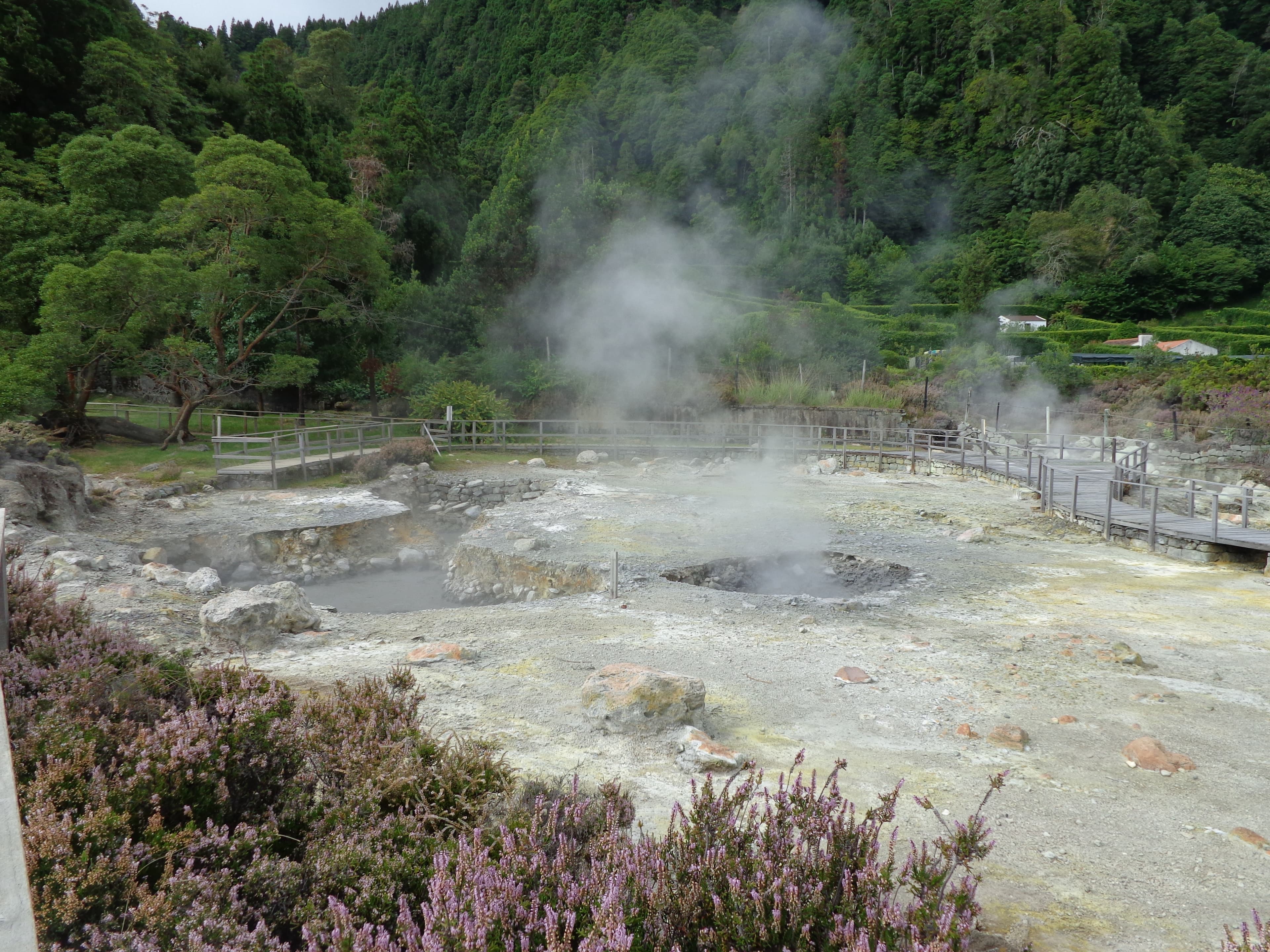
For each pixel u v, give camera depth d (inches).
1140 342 2434.8
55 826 118.9
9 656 199.0
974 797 211.8
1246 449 1069.8
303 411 1321.4
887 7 6195.9
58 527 571.5
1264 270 3779.5
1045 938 151.6
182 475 815.1
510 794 163.2
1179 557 580.1
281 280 1032.8
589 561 543.2
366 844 138.6
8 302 912.3
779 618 410.0
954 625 402.6
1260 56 5191.9
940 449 1173.1
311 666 315.0
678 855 131.2
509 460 1037.8
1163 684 314.3
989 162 4825.3
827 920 118.8
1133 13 5565.9
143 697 187.9
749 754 235.5
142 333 920.3
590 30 6284.5
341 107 3344.0
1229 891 170.9
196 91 1894.7
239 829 137.9
